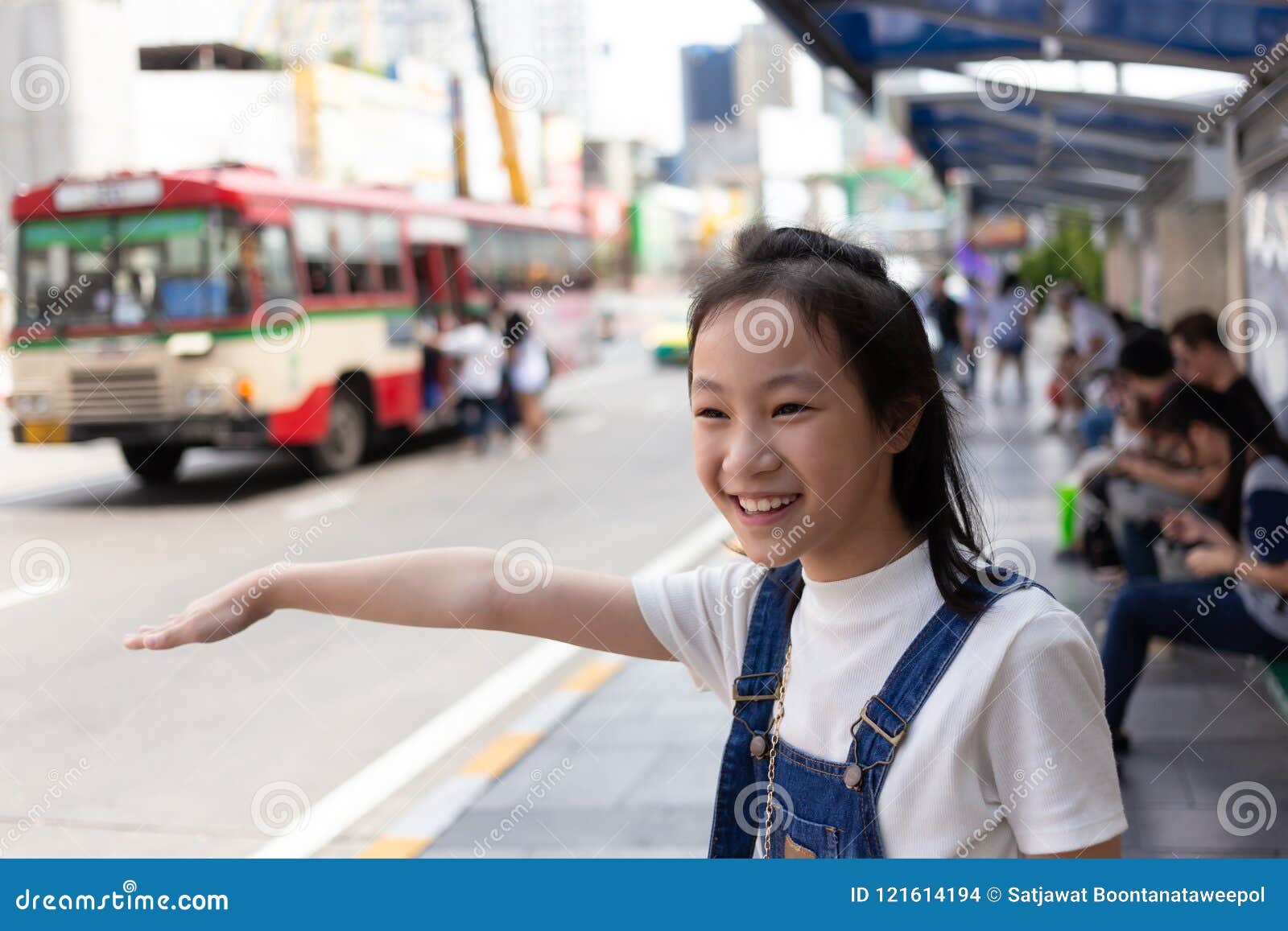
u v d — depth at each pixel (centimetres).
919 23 667
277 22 1858
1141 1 565
